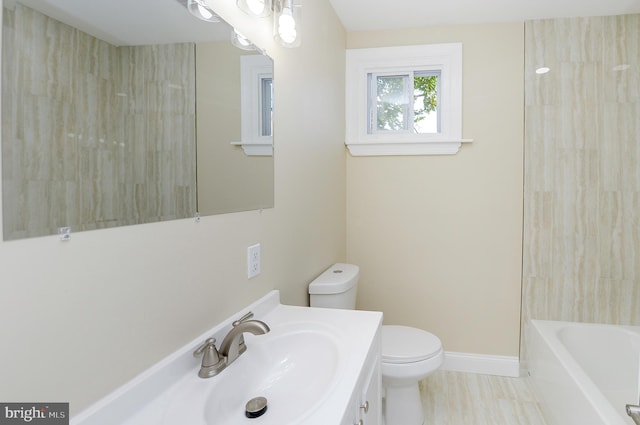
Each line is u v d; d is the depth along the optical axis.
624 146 2.20
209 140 0.99
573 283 2.29
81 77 0.62
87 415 0.62
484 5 2.12
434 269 2.47
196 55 0.93
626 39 2.18
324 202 2.03
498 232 2.37
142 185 0.76
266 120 1.31
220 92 1.03
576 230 2.27
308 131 1.75
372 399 1.10
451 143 2.38
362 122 2.52
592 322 2.27
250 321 0.93
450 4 2.12
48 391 0.57
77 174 0.61
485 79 2.35
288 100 1.51
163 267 0.82
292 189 1.57
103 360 0.66
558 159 2.28
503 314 2.39
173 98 0.85
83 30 0.62
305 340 1.12
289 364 1.07
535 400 2.08
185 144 0.89
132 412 0.71
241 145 1.15
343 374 0.86
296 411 0.87
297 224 1.64
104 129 0.67
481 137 2.37
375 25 2.41
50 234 0.57
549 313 2.32
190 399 0.78
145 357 0.76
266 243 1.34
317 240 1.91
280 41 1.29
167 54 0.83
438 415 1.94
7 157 0.50
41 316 0.56
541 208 2.31
